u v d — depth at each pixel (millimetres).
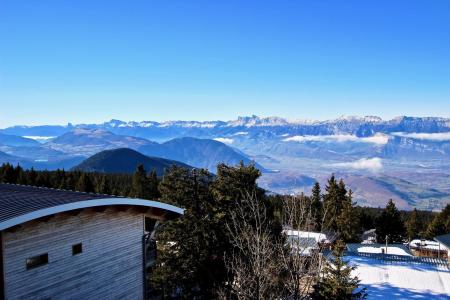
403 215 129250
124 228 18734
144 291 19844
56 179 89625
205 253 25047
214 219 25406
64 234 15633
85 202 14961
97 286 17125
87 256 16672
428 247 63125
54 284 15188
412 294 27984
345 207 64750
